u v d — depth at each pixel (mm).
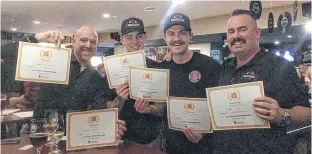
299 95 1233
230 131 1332
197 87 1610
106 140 1184
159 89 1472
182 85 1621
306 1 3297
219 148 1393
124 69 1497
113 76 1499
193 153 1636
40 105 1492
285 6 3561
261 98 1091
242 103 1148
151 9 3373
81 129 1155
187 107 1409
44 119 1146
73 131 1141
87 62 1579
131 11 3365
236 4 3414
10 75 1487
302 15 3320
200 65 1647
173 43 1608
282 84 1232
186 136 1547
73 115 1147
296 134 1356
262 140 1247
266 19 3494
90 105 1509
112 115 1207
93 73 1576
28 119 1399
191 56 1672
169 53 1724
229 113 1171
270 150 1237
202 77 1620
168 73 1477
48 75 1204
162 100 1478
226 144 1348
